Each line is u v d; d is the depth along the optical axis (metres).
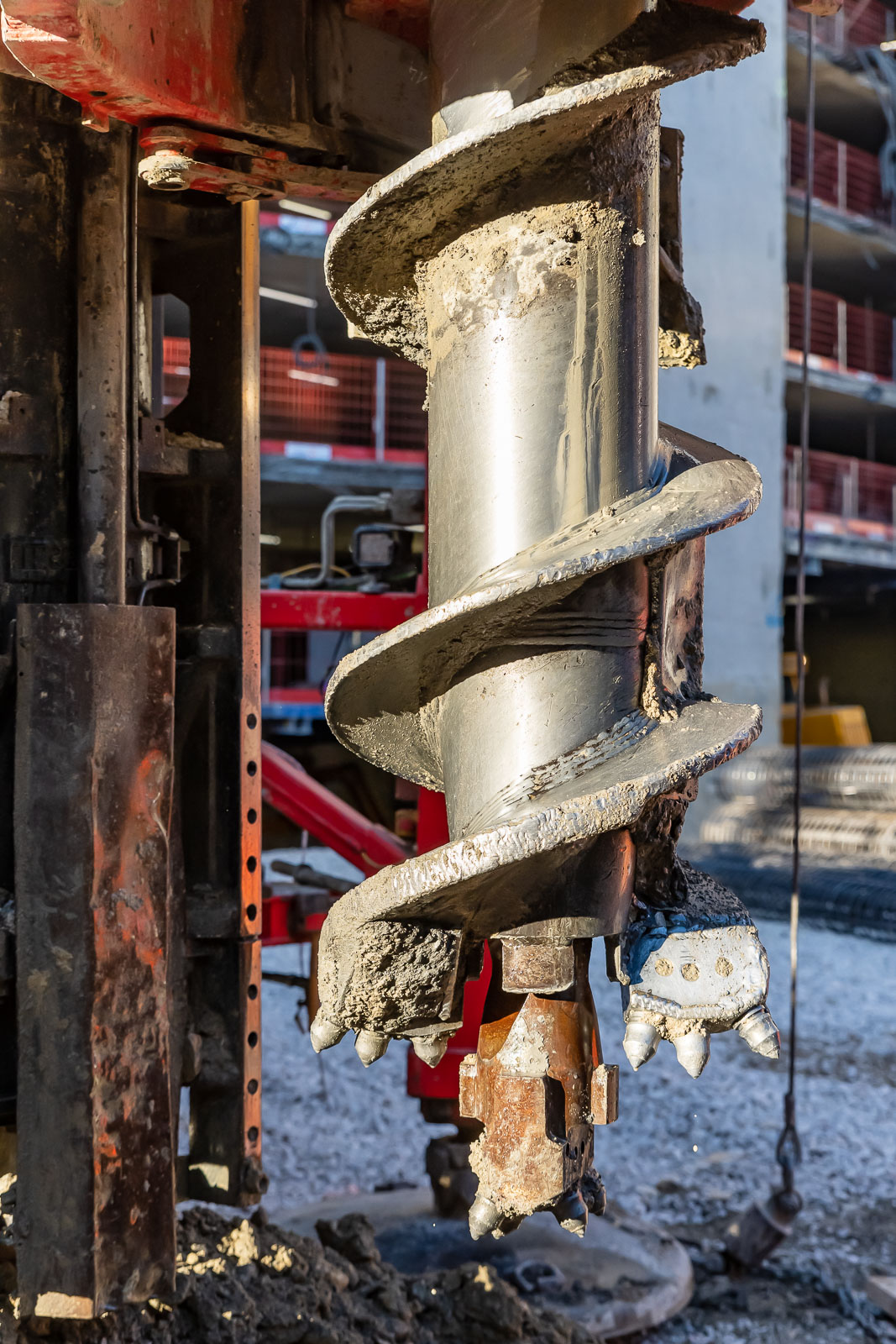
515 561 1.08
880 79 17.70
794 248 19.39
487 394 1.12
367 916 1.01
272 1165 3.82
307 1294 2.03
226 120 1.44
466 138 1.03
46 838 1.47
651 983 1.07
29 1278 1.47
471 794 1.10
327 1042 1.13
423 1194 3.26
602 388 1.11
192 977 1.87
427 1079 2.96
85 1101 1.45
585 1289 2.74
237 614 1.84
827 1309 2.94
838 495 19.39
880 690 25.14
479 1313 2.28
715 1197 3.67
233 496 1.84
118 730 1.50
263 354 14.80
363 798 4.75
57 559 1.59
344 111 1.57
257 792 1.87
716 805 11.60
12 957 1.48
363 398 15.22
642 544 1.01
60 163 1.58
